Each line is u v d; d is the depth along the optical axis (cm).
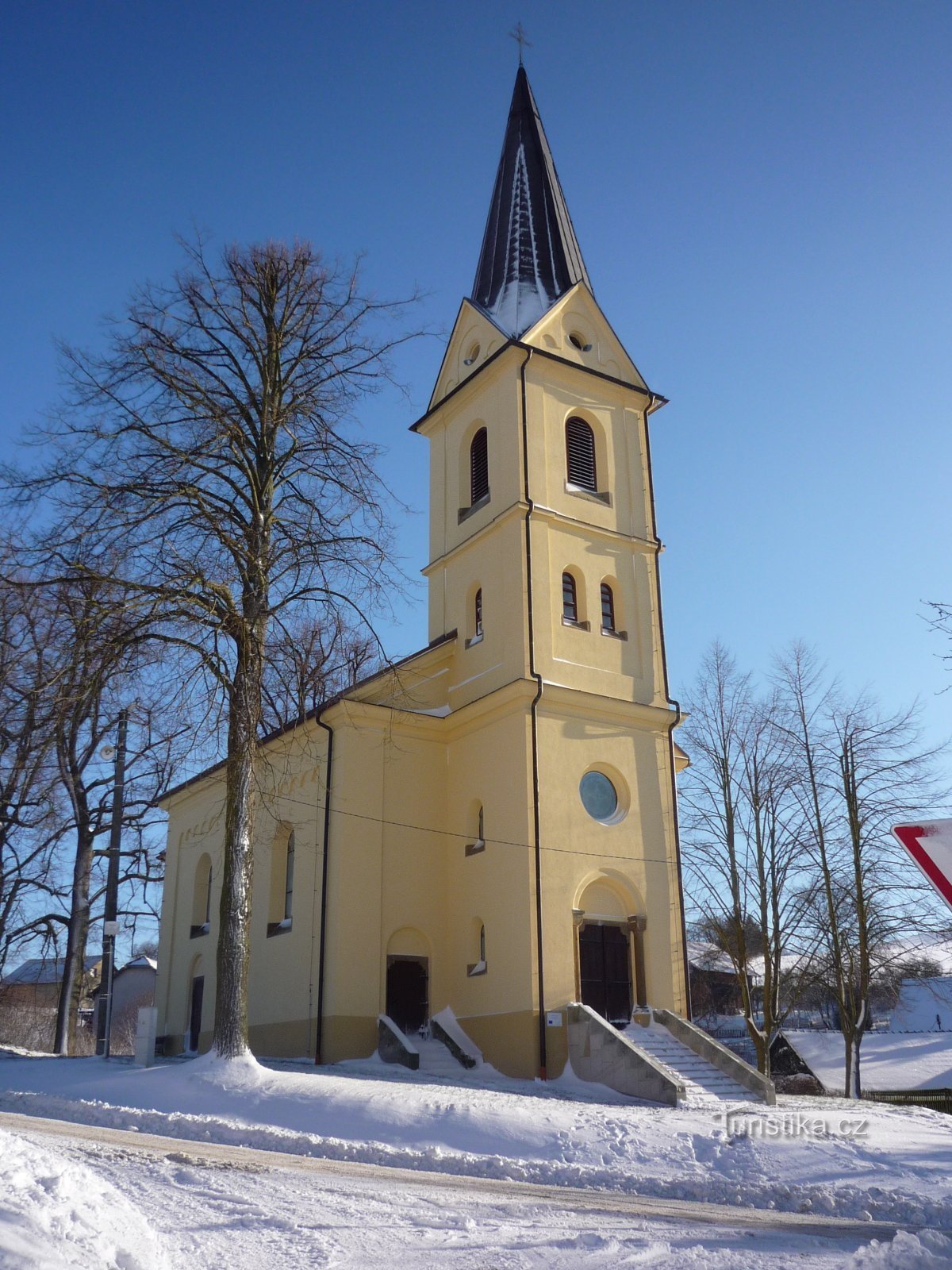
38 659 2061
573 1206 1184
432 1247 916
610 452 3234
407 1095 1898
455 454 3331
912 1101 3822
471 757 2911
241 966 2147
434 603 3278
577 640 2939
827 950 3306
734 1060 2414
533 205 3597
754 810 3409
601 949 2708
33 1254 688
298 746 3059
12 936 3881
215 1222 963
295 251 2556
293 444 2397
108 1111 1866
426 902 2861
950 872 489
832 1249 982
